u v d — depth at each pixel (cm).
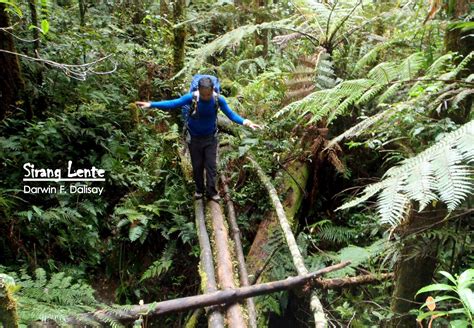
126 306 316
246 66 718
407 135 305
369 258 366
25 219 430
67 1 791
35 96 505
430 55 305
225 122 554
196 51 568
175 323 445
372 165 533
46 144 482
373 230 388
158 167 524
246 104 557
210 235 429
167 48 665
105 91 568
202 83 392
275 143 520
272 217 476
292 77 500
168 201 493
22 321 256
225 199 492
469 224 285
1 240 415
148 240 502
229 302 323
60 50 559
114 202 511
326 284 346
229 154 528
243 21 729
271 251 435
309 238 446
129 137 553
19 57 505
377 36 545
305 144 518
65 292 304
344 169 493
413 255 264
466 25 221
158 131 575
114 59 606
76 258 457
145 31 727
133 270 490
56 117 507
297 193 503
